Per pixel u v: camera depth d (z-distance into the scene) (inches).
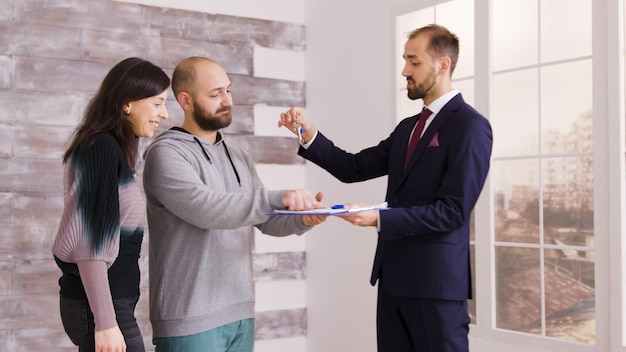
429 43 113.0
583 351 141.3
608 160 137.3
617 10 135.6
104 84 94.8
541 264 153.9
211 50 191.6
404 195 113.4
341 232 191.8
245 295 107.1
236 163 110.8
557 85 151.6
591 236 146.6
